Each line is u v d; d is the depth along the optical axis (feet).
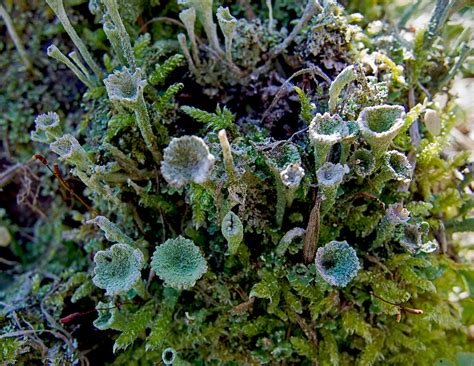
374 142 0.28
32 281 0.36
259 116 0.34
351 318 0.32
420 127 0.35
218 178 0.29
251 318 0.33
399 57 0.35
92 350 0.34
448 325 0.34
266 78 0.35
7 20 0.36
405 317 0.33
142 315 0.32
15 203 0.40
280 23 0.37
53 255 0.39
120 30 0.31
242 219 0.31
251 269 0.32
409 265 0.32
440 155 0.37
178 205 0.34
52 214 0.39
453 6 0.34
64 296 0.35
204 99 0.35
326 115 0.28
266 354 0.32
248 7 0.37
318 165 0.29
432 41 0.35
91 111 0.35
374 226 0.32
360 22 0.38
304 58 0.34
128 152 0.33
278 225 0.32
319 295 0.31
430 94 0.36
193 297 0.33
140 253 0.28
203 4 0.31
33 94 0.38
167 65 0.33
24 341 0.32
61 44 0.38
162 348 0.32
